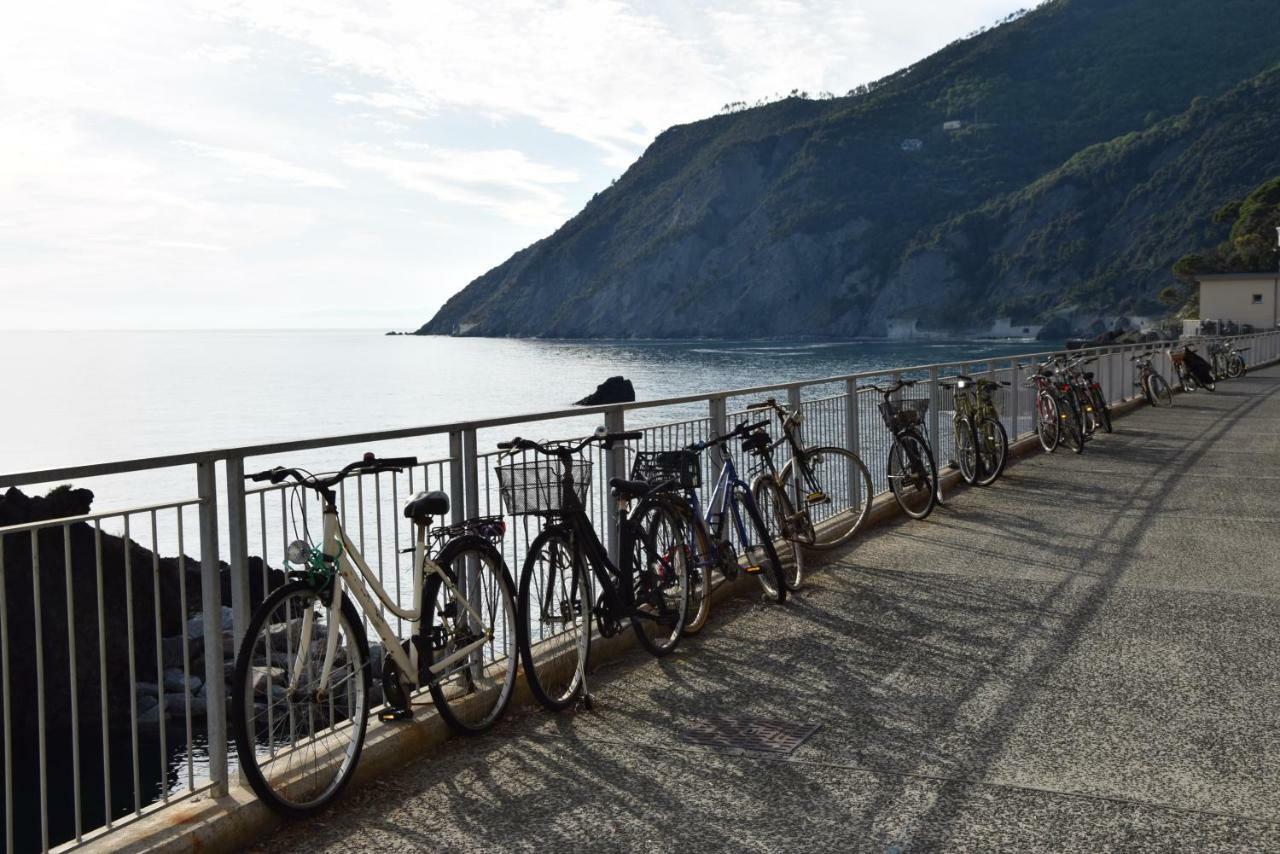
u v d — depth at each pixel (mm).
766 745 4410
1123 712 4707
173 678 8844
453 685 4773
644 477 6004
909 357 135750
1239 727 4492
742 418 7824
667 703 5016
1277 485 11609
